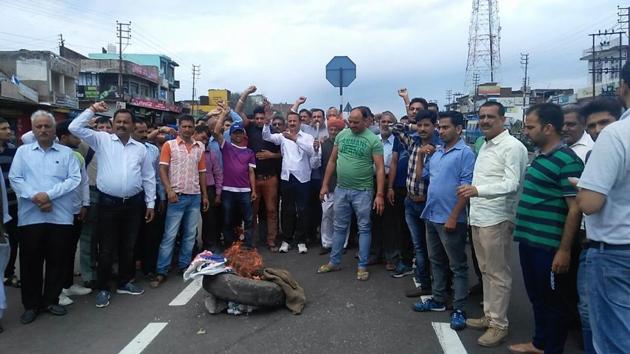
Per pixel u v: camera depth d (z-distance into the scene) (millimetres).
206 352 4078
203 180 6562
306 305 5203
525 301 5340
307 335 4422
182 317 4887
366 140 6008
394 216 6387
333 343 4250
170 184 6043
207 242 7109
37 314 4965
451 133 4613
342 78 10469
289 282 5156
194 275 4863
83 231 5797
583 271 3578
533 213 3754
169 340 4328
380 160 5988
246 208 7133
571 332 4535
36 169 4879
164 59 63406
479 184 4211
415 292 5477
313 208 8062
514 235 3928
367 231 6125
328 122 7691
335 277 6203
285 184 7551
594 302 2750
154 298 5477
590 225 2768
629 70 2605
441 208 4645
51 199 4801
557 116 3684
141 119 6324
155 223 6207
